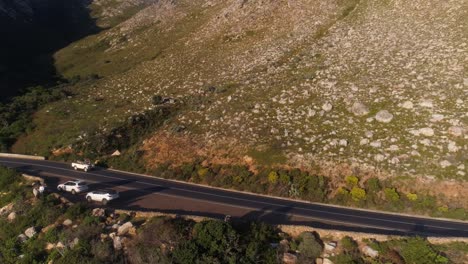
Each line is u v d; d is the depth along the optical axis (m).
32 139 63.88
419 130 41.72
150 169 48.56
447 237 28.47
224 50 87.62
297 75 61.78
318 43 73.56
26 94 84.81
